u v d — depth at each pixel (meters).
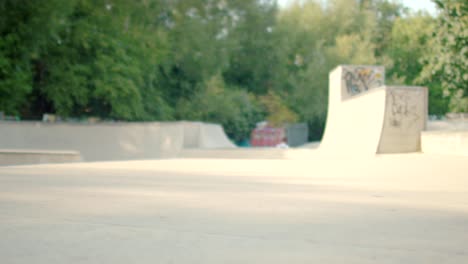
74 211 3.10
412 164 9.76
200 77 42.91
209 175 6.66
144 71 31.97
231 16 49.91
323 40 53.47
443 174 7.07
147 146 21.50
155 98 33.66
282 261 1.81
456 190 4.71
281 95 54.25
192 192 4.34
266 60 55.03
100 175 6.55
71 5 25.09
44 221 2.71
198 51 41.28
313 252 1.96
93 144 21.92
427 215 3.04
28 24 24.06
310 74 51.16
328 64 51.03
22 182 5.35
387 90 14.64
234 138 50.50
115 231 2.41
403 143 14.71
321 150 17.48
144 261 1.80
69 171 7.45
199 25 40.69
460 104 27.27
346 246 2.09
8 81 23.23
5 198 3.79
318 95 50.91
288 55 57.22
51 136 21.78
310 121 52.72
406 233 2.42
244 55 54.94
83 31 26.56
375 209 3.29
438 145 13.71
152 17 34.47
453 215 3.04
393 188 4.89
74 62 27.47
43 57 26.83
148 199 3.77
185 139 22.33
